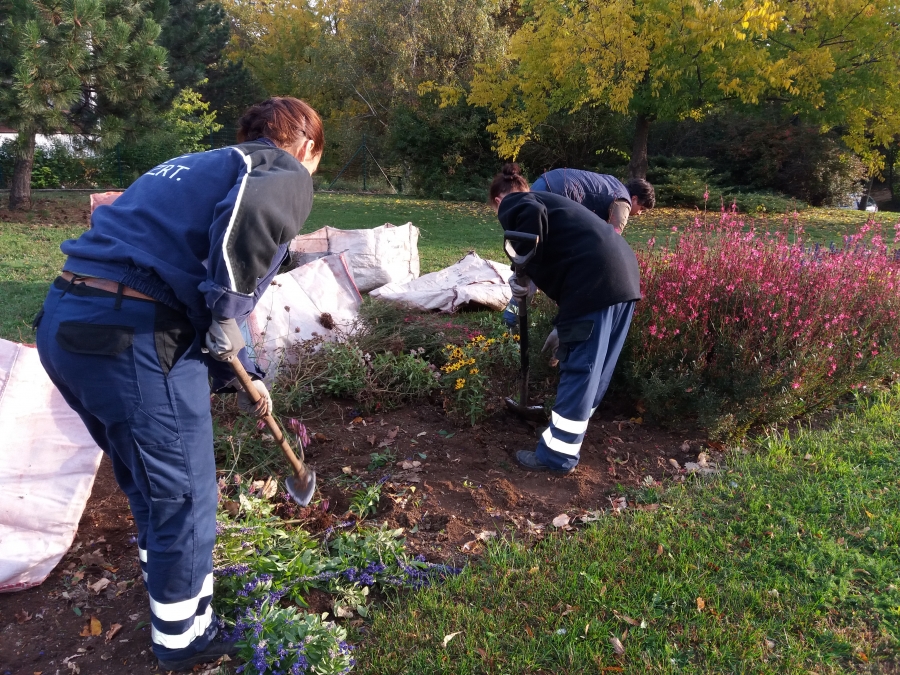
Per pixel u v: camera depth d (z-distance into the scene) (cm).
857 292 451
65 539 285
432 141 2297
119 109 1243
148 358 207
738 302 433
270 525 298
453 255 1022
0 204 1423
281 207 206
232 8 3972
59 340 205
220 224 198
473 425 413
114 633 253
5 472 285
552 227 348
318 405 435
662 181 1962
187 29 2138
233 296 201
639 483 360
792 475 353
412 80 2358
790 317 420
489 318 598
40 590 278
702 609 260
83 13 1045
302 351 449
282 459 359
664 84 1622
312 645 229
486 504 336
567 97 1694
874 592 269
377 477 357
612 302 337
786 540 301
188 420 218
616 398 454
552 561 288
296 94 3531
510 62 2309
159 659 236
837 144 2077
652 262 466
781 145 2034
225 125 3059
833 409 444
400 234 766
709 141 2177
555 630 251
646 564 286
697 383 409
